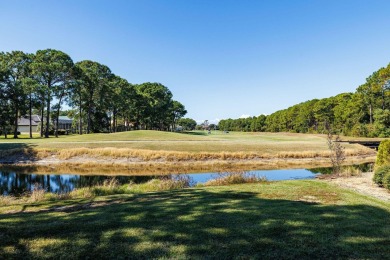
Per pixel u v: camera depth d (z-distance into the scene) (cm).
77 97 5812
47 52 4872
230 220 620
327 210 702
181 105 11506
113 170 2284
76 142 3325
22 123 8388
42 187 1611
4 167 2378
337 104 7844
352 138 5288
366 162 2788
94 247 484
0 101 4541
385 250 467
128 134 4634
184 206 754
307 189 1012
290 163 2656
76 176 2022
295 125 9300
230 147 3144
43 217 670
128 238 520
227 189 1042
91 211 722
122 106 7044
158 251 466
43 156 2675
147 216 656
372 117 6512
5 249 479
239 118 15000
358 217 642
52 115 5850
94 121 6788
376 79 6378
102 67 5975
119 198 921
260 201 812
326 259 438
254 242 499
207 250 468
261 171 2241
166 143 3328
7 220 644
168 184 1381
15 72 4859
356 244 491
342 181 1248
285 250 467
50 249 478
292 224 591
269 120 11531
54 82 5031
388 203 798
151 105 8094
